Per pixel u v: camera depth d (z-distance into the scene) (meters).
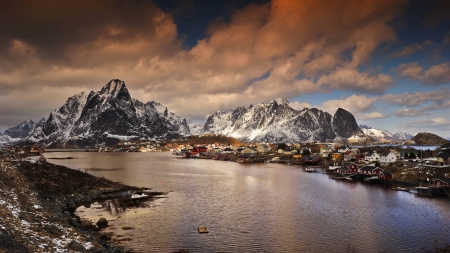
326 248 48.19
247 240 51.47
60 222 54.22
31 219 49.41
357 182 113.94
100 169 164.12
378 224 59.62
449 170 111.31
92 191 86.69
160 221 61.91
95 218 63.75
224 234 54.34
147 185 105.81
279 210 70.44
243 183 111.19
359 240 51.41
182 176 132.62
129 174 139.88
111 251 44.41
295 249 47.84
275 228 57.50
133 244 49.44
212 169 166.88
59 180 89.94
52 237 43.44
